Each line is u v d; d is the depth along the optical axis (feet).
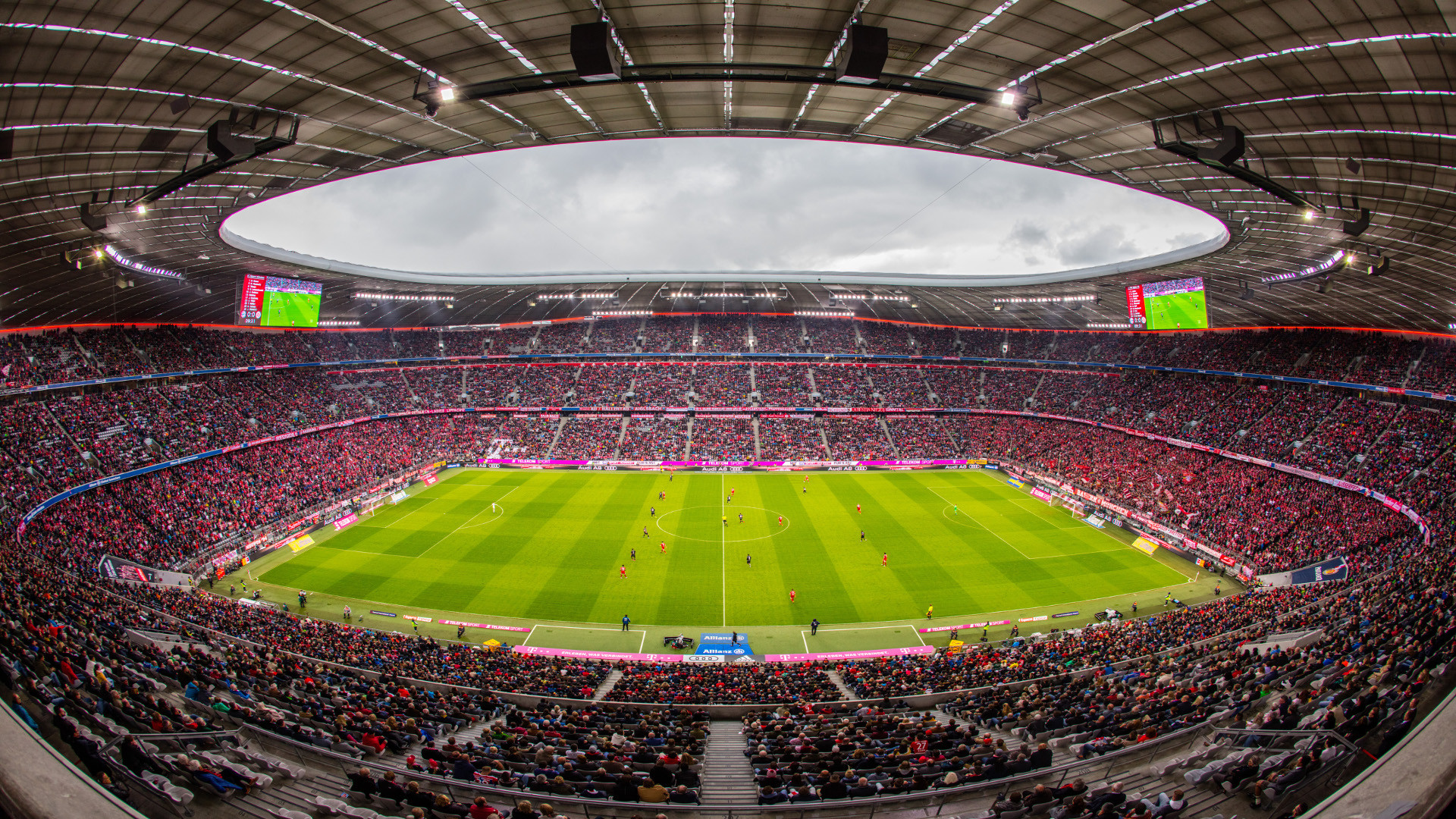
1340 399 183.52
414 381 276.21
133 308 179.83
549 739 55.77
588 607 120.06
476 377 284.41
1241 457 182.29
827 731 60.18
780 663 100.58
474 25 54.65
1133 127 77.82
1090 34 55.47
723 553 148.36
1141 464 201.87
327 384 248.32
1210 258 156.46
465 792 40.52
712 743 61.00
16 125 64.23
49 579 84.53
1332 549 130.41
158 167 86.53
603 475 225.76
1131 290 201.87
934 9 52.08
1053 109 74.02
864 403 273.54
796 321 308.60
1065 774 39.63
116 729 33.71
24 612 60.34
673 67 52.26
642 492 202.80
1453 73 53.83
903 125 81.56
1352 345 193.26
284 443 203.21
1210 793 33.81
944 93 55.47
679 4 51.83
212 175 93.45
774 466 237.25
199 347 208.13
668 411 267.18
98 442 153.69
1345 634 67.87
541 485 210.59
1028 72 63.93
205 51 56.29
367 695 65.98
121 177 87.10
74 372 163.73
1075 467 213.05
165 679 56.34
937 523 172.35
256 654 76.79
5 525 115.03
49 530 122.11
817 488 210.38
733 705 72.38
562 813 37.68
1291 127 72.49
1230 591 128.57
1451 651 41.73
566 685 79.10
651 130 84.17
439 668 82.79
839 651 105.50
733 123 81.82
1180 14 51.03
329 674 72.95
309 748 41.19
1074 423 250.37
